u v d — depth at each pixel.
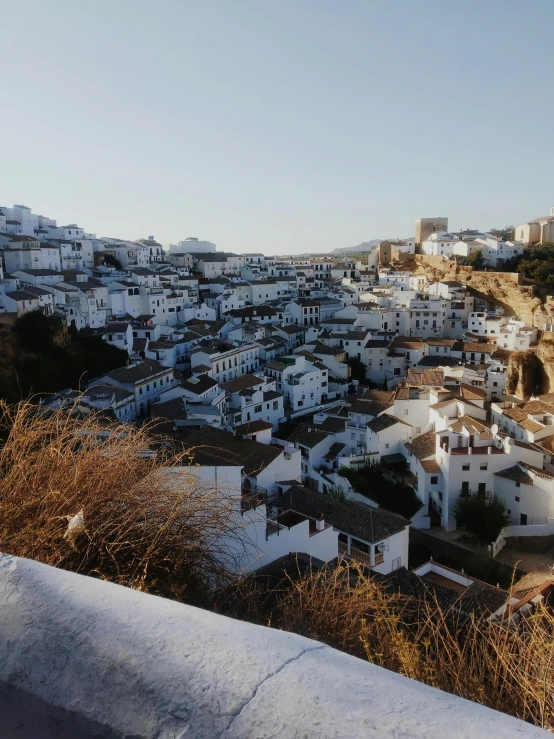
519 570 36.75
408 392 54.78
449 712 2.10
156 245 128.25
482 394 58.09
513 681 7.80
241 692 2.22
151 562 7.90
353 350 82.56
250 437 41.00
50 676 2.55
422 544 40.47
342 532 28.47
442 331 89.94
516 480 40.72
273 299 109.38
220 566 9.34
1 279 69.25
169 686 2.32
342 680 2.26
